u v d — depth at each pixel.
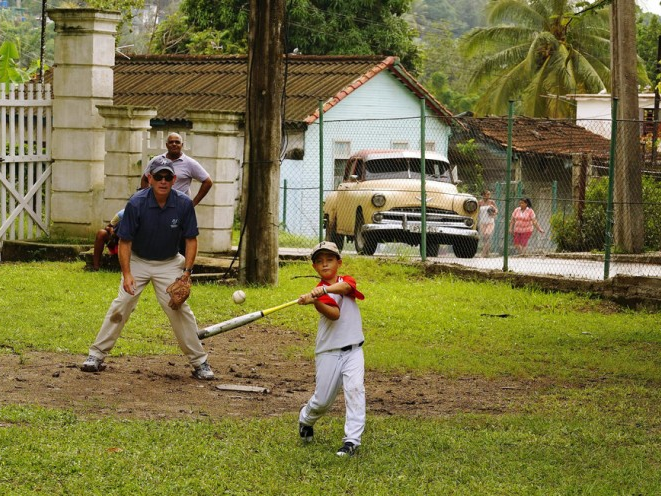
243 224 16.27
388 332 13.44
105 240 12.97
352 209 21.17
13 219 18.94
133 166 18.62
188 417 8.48
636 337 13.53
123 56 34.78
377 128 30.98
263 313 9.44
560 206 32.09
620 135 22.53
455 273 18.14
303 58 32.38
